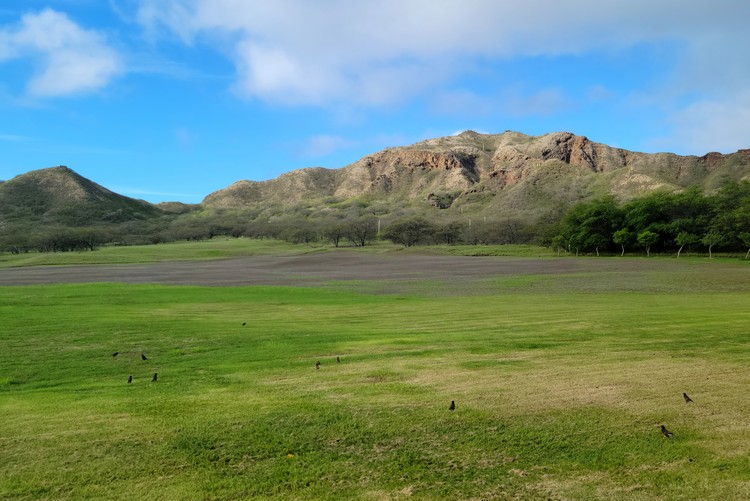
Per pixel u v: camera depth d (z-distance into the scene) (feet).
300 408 27.68
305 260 314.76
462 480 19.44
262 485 19.44
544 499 17.93
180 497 18.62
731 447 21.36
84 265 300.81
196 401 29.50
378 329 59.00
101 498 18.60
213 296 114.52
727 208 262.67
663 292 117.91
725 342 43.83
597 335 49.24
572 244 310.04
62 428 25.27
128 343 50.96
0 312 78.23
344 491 18.90
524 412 26.03
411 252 369.30
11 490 19.11
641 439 22.36
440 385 31.65
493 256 321.32
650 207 285.23
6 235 549.13
